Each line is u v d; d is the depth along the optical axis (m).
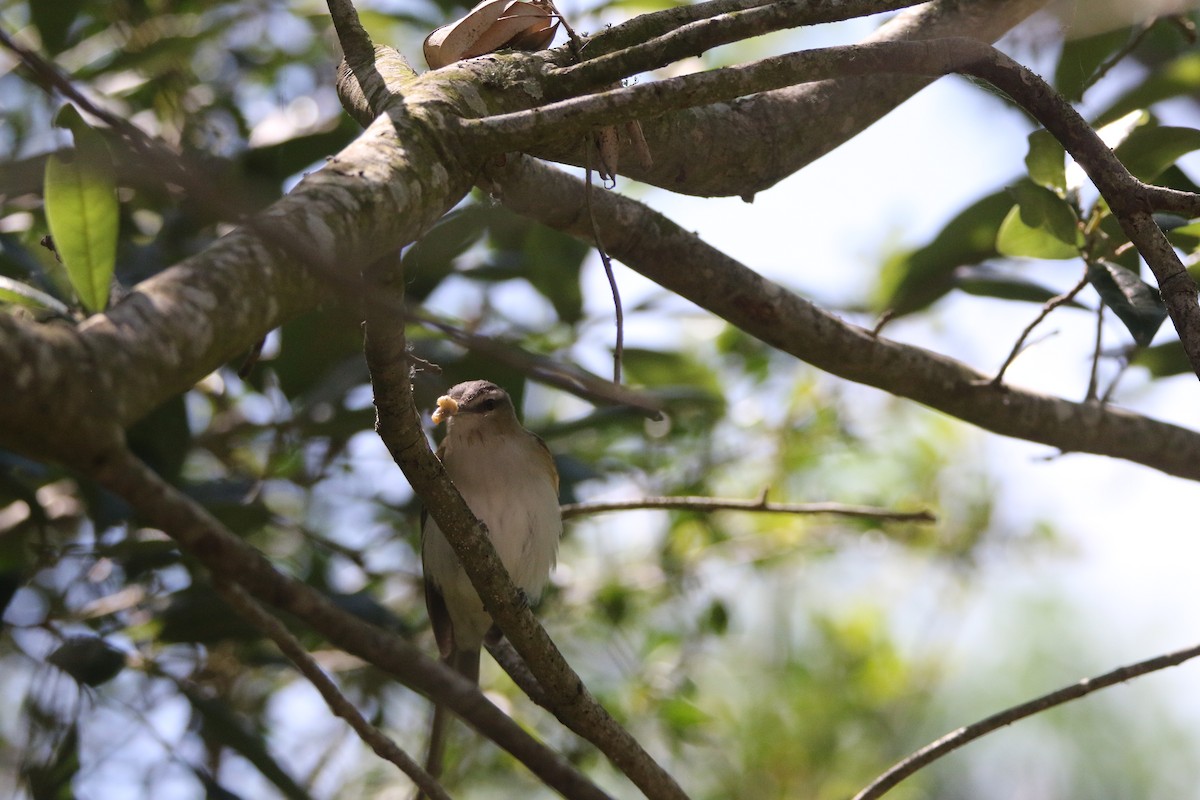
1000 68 5.52
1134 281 6.99
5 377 2.57
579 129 4.72
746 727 12.89
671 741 11.39
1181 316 5.17
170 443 8.31
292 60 10.91
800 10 5.06
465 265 10.15
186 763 8.08
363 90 5.22
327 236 3.72
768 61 5.02
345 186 3.99
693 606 11.99
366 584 10.81
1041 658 15.61
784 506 8.57
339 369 9.31
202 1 10.68
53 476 8.45
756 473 12.38
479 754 11.12
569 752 10.47
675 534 11.83
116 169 4.45
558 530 9.34
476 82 5.09
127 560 8.24
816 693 13.10
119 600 8.90
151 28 10.25
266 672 10.60
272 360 9.45
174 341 3.00
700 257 7.58
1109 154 5.45
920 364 8.15
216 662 9.68
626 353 10.96
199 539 3.01
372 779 11.12
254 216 3.07
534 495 9.27
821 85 7.08
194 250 8.88
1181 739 15.21
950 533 13.01
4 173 4.57
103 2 10.31
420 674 3.62
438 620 9.30
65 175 4.45
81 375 2.71
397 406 4.75
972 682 15.45
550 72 5.30
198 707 8.11
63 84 2.95
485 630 9.22
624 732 5.71
